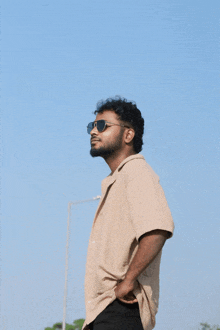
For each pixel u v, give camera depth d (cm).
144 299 304
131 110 338
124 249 303
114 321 300
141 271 292
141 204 296
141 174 309
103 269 304
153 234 290
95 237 321
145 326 308
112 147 332
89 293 312
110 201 315
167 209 298
